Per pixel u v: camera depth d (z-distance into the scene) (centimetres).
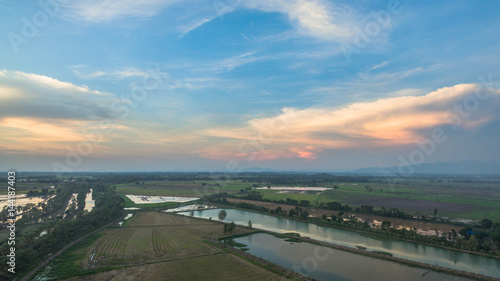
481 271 5712
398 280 5228
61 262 5641
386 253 6862
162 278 5000
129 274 5147
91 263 5647
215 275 5212
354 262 6191
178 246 7175
